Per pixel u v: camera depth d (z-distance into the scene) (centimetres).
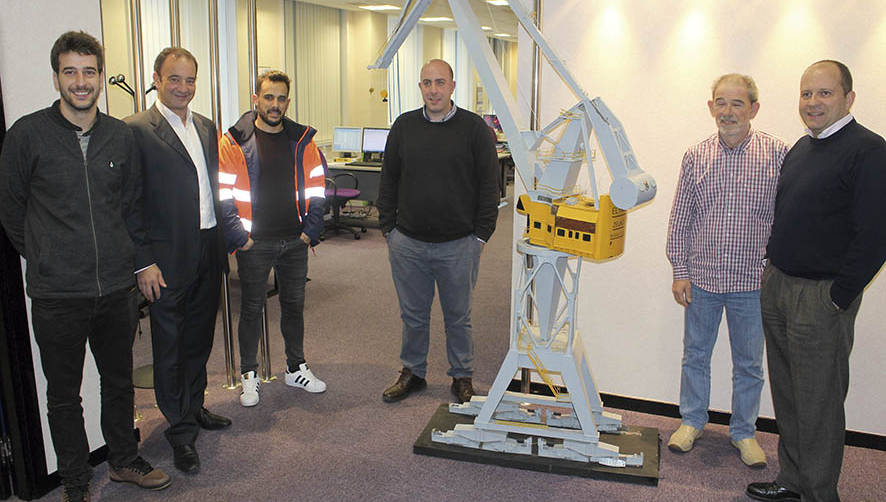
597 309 324
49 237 212
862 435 291
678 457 277
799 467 234
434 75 292
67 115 211
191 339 277
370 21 970
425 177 305
